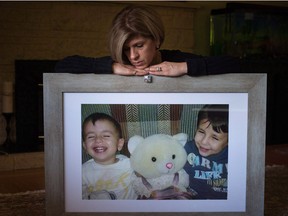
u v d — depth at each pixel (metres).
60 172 1.02
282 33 3.60
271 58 3.55
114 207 1.04
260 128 1.03
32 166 2.86
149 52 1.01
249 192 1.05
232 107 1.04
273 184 2.04
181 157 1.04
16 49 2.90
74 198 1.04
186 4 3.30
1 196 1.83
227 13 3.31
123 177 1.04
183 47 3.39
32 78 2.95
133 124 1.03
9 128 2.94
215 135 1.04
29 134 3.00
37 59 2.94
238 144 1.04
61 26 2.97
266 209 1.54
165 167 1.04
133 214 1.04
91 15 3.04
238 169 1.05
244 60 3.40
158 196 1.05
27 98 2.96
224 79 1.02
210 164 1.05
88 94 1.02
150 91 1.02
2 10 2.82
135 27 0.98
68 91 1.01
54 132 1.02
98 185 1.04
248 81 1.02
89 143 1.03
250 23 3.42
